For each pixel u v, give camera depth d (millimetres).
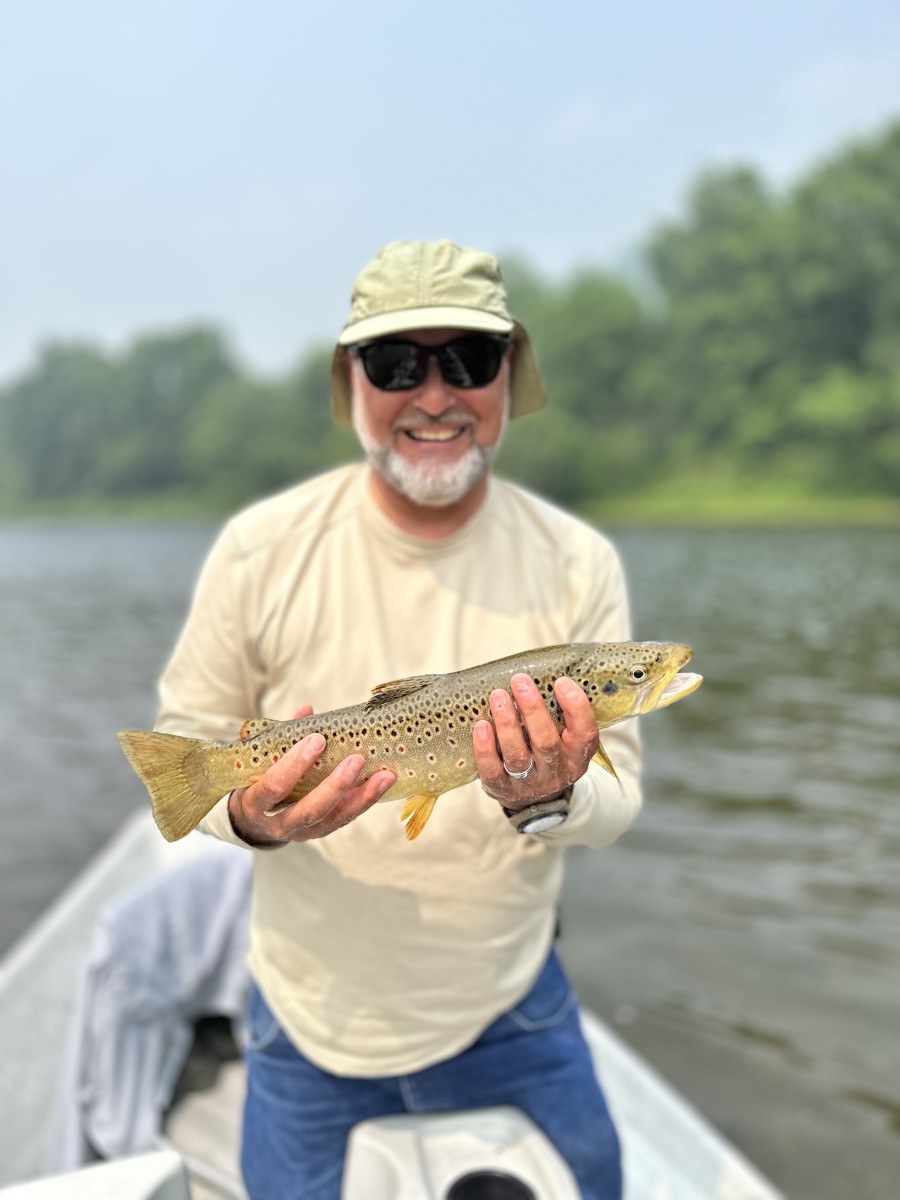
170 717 975
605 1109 1048
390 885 940
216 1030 1540
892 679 5512
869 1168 1669
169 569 15570
